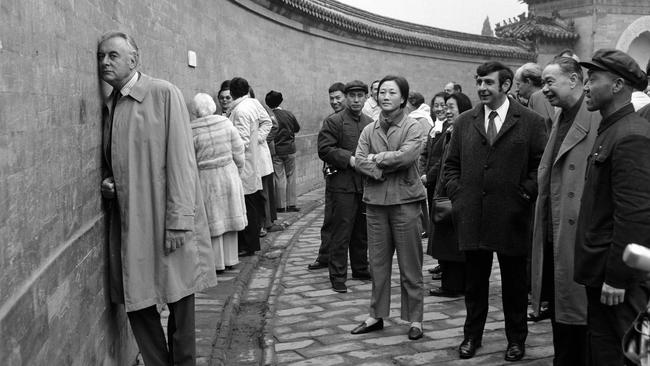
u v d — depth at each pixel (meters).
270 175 10.95
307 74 18.14
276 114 12.42
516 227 4.94
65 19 3.36
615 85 3.58
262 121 9.27
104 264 4.12
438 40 25.39
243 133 8.89
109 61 4.05
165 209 4.15
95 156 3.99
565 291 4.30
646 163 3.38
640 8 31.80
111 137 4.12
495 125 5.06
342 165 7.16
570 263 4.28
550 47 30.89
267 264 8.80
